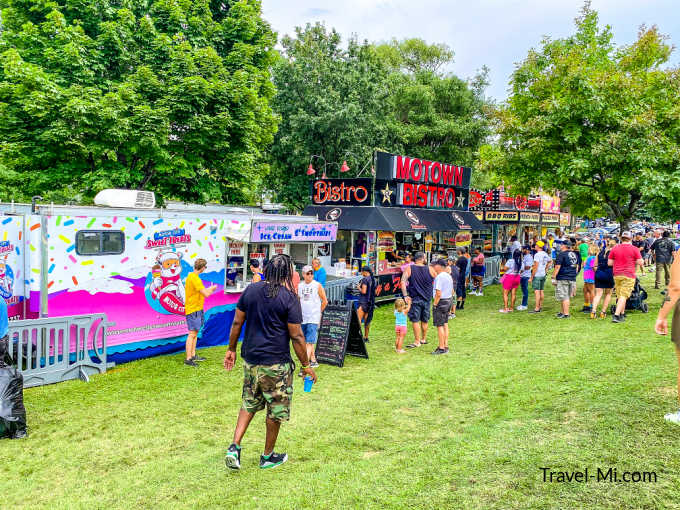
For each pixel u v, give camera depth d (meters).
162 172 14.75
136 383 7.11
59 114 12.12
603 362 6.94
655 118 12.21
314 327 7.91
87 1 13.80
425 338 9.66
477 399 6.04
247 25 16.19
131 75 13.56
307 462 4.43
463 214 18.09
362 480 3.99
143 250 8.31
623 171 12.62
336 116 21.78
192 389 6.88
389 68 31.23
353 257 14.26
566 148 13.73
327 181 15.14
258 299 4.05
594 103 12.35
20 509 3.77
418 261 9.29
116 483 4.18
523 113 15.09
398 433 5.11
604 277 10.47
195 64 14.20
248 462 4.48
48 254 7.18
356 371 7.72
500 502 3.47
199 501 3.80
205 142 14.30
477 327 10.83
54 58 12.74
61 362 7.15
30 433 5.33
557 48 14.82
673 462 3.75
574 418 4.91
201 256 9.24
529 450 4.25
